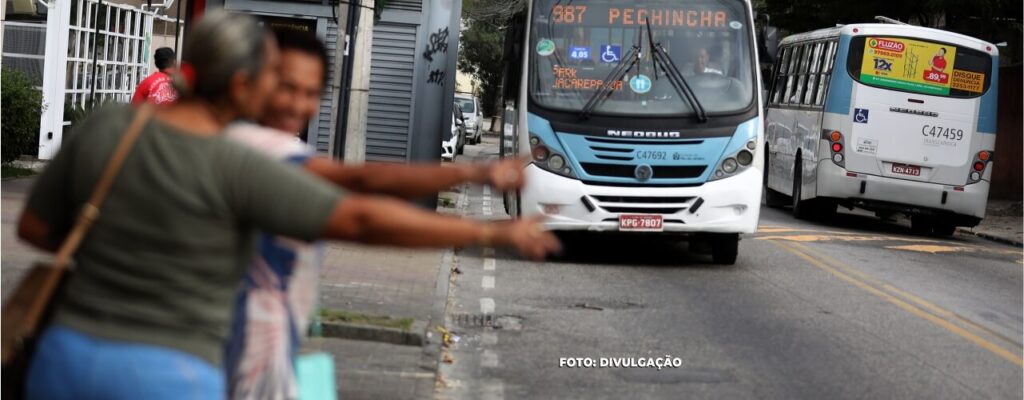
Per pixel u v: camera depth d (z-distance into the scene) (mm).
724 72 15141
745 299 12656
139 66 26250
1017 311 12789
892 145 22703
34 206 3584
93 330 3340
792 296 12977
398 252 14547
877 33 22719
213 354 3410
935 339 10734
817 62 24453
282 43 4297
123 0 26641
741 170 14891
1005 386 8891
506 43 15320
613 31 15148
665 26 15203
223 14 3604
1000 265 17641
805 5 33188
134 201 3361
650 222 14719
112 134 3438
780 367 9297
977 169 22797
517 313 11383
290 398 4035
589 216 14750
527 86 15055
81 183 3410
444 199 23719
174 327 3357
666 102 14906
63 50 21359
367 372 8516
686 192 14750
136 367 3301
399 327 9617
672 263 15578
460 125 41719
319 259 4102
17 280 10391
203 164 3354
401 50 18531
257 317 3908
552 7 15227
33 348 3453
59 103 21422
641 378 8820
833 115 22859
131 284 3346
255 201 3336
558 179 14766
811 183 23609
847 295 13203
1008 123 34250
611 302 12203
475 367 9055
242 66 3518
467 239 3311
